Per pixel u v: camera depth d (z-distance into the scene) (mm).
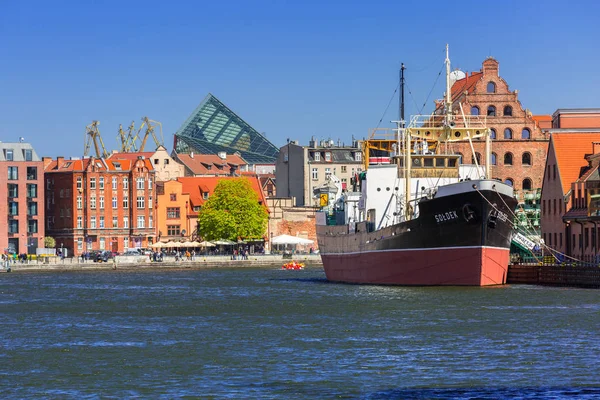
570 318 73688
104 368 57531
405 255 100812
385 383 52344
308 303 91375
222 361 58969
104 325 77438
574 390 50250
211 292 111938
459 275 97125
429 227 97250
